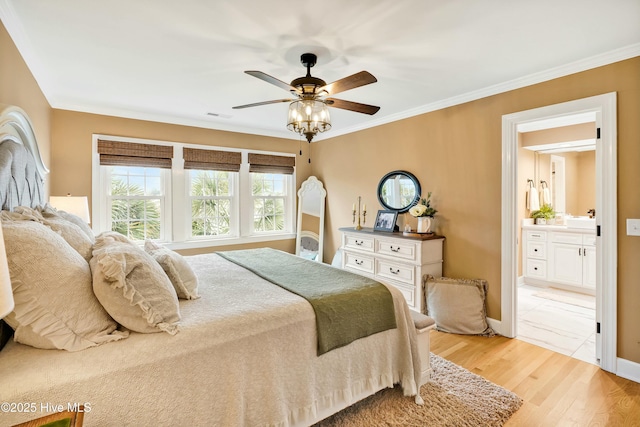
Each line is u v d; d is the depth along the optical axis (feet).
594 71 7.70
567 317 11.25
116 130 12.46
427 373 6.97
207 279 7.07
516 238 9.53
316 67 8.25
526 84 8.93
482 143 10.06
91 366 3.59
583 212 16.17
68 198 9.53
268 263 8.74
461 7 5.66
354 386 5.90
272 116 13.34
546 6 5.61
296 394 5.12
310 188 17.34
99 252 4.51
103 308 4.06
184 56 7.64
